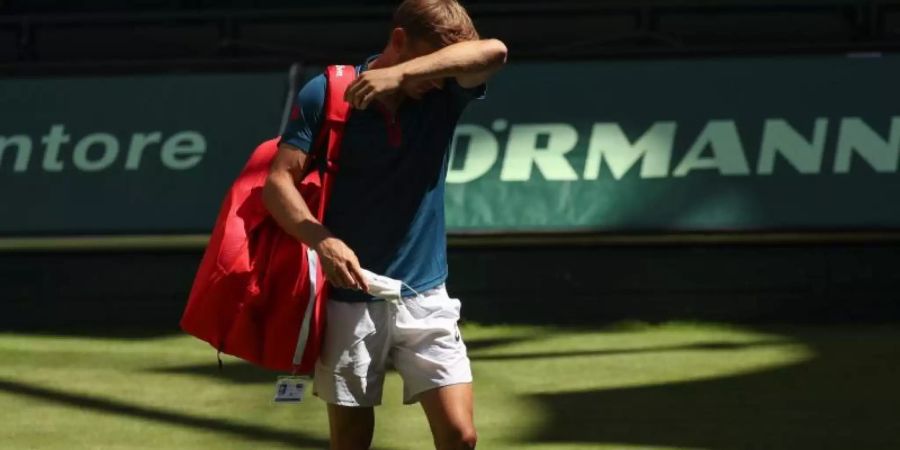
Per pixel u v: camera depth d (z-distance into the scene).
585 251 33.09
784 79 33.69
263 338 13.77
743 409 23.89
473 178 33.41
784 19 40.78
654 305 33.09
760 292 33.00
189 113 34.53
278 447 21.50
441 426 13.91
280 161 13.57
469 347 30.14
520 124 33.75
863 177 32.91
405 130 13.73
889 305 32.84
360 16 37.84
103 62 35.19
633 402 24.48
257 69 34.84
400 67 12.73
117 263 33.81
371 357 13.98
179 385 26.22
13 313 33.91
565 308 33.12
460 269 33.22
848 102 33.47
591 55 34.25
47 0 43.19
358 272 13.05
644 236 32.78
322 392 14.20
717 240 32.84
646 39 38.12
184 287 33.72
